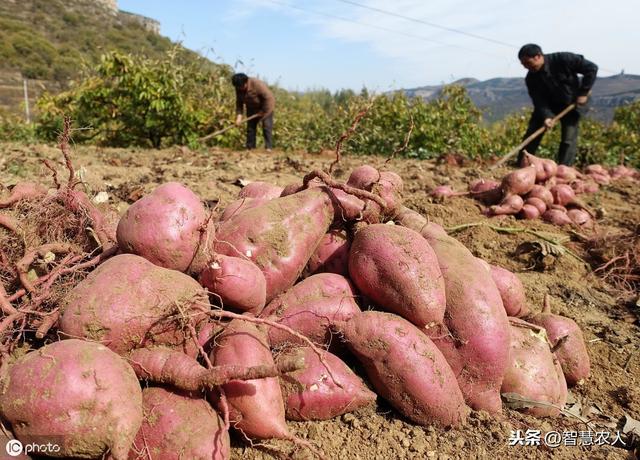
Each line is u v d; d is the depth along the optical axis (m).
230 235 0.60
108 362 0.42
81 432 0.39
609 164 3.16
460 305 0.57
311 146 3.44
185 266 0.53
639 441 0.55
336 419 0.54
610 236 1.17
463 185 1.70
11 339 0.52
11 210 0.69
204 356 0.47
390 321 0.55
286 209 0.62
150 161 1.88
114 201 1.10
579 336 0.68
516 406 0.59
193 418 0.44
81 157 1.84
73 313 0.46
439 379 0.53
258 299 0.54
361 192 0.63
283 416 0.49
